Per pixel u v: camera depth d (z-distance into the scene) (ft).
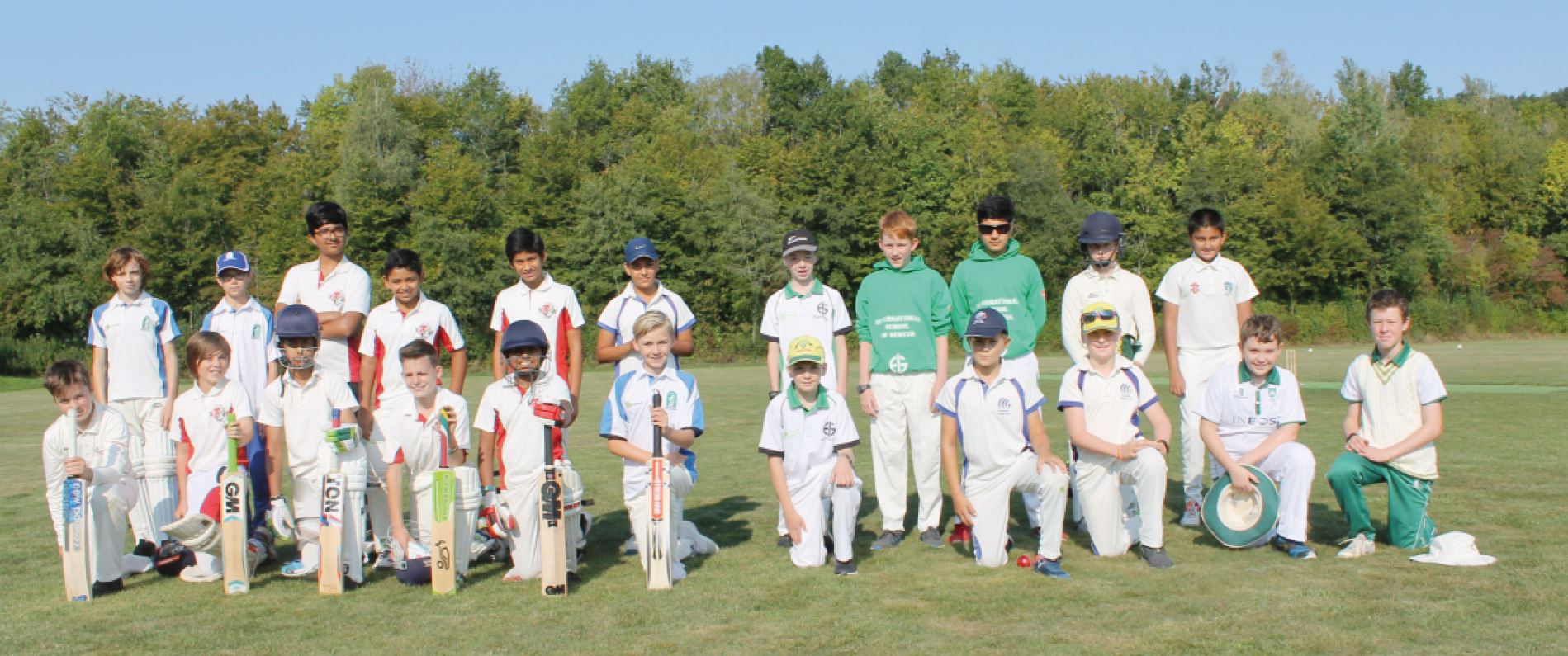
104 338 23.17
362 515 18.95
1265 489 19.83
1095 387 20.10
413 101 201.46
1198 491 23.12
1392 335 19.95
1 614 17.04
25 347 133.39
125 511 19.04
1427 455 19.66
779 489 19.67
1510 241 190.08
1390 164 174.19
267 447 20.35
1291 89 229.04
